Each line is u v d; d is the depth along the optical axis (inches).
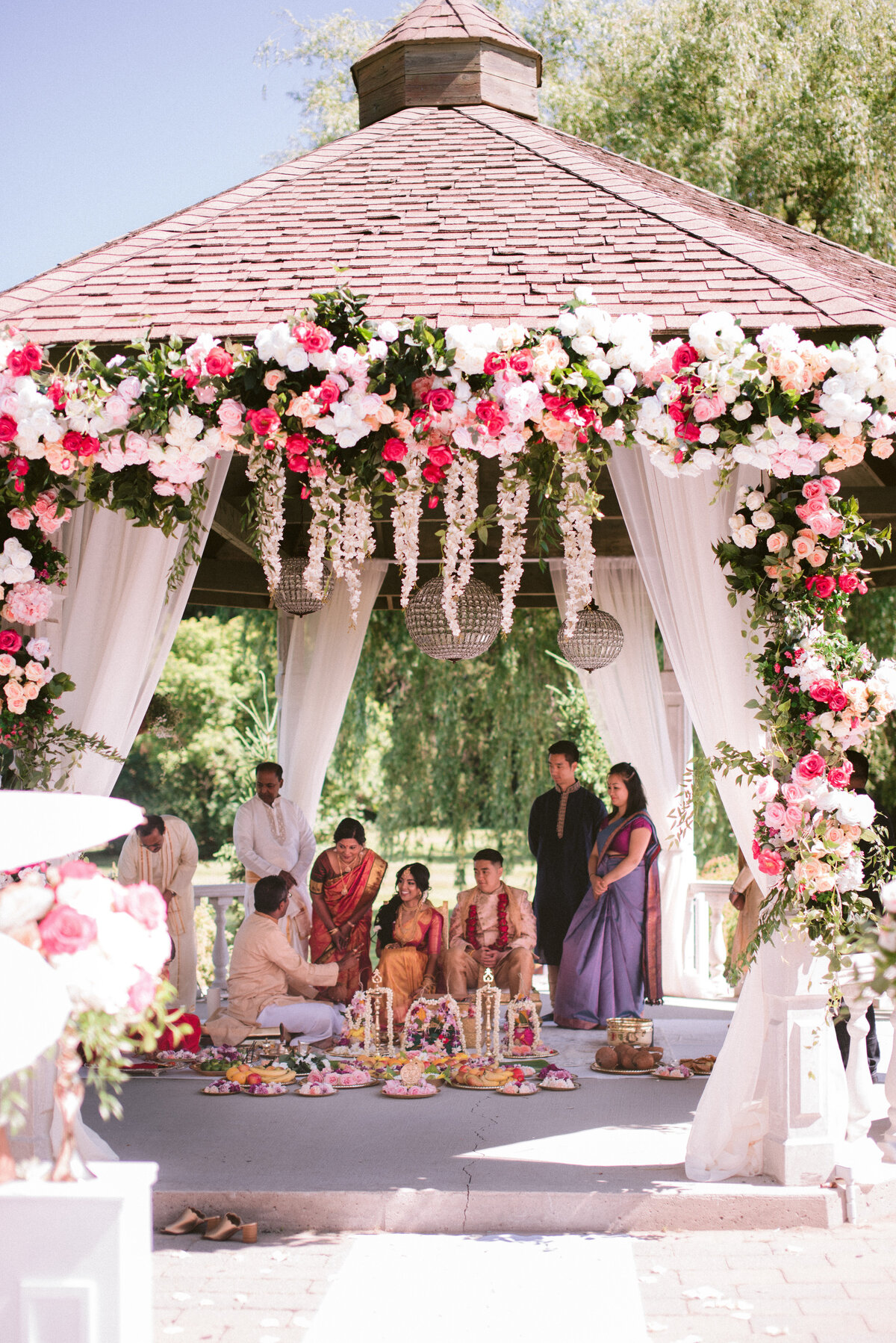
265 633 512.1
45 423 180.7
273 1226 178.5
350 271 208.2
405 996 295.3
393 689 510.0
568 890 331.6
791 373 172.7
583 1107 230.5
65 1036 105.3
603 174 245.3
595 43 582.9
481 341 178.1
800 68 515.2
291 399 182.1
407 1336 140.7
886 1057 261.6
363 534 193.0
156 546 200.1
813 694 180.4
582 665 313.3
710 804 382.9
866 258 304.7
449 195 239.0
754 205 515.5
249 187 254.5
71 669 199.3
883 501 265.6
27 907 104.0
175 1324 143.8
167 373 182.4
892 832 229.8
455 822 489.1
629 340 177.3
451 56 301.3
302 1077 255.1
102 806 111.0
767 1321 145.1
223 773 952.9
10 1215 100.0
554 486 191.3
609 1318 145.8
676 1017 333.1
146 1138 207.6
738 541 186.7
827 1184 183.6
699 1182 184.2
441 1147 202.1
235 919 443.5
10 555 189.6
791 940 182.5
